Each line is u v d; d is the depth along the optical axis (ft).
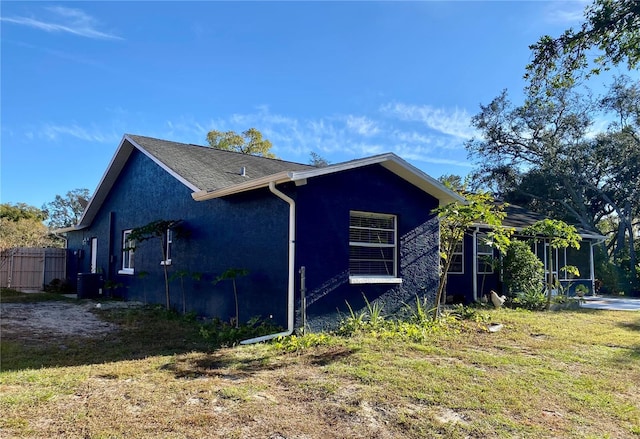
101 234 52.95
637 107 77.51
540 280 43.32
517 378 16.53
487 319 31.12
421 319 28.04
